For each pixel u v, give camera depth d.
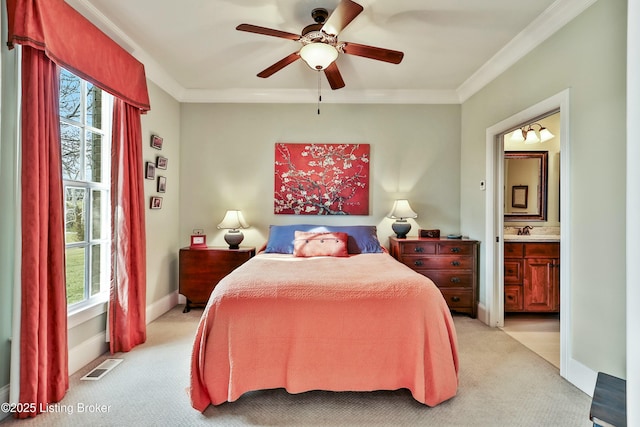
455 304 3.46
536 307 3.47
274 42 2.74
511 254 3.47
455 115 3.95
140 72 2.69
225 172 3.96
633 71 0.97
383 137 3.96
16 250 1.71
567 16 2.17
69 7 1.97
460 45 2.75
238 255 3.53
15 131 1.76
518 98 2.75
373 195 3.97
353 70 3.27
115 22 2.44
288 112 3.96
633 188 0.96
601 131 1.91
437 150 3.96
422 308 1.88
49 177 1.85
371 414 1.80
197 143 3.95
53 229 1.86
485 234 3.32
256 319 1.87
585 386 2.01
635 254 0.94
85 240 2.47
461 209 3.94
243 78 3.50
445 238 3.68
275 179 3.96
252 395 1.98
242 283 2.01
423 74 3.36
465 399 1.94
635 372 0.94
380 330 1.87
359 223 3.99
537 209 3.92
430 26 2.47
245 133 3.96
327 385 1.87
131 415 1.77
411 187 3.97
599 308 1.93
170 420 1.74
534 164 3.92
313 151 3.95
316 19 2.27
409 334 1.87
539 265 3.46
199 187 3.96
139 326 2.70
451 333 1.94
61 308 1.90
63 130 2.25
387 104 3.96
